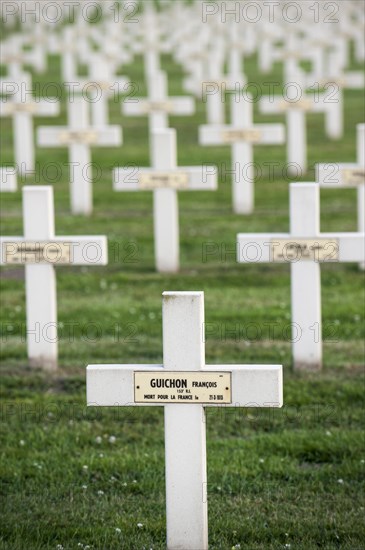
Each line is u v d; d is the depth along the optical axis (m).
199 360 10.09
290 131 29.94
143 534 11.33
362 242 15.41
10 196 27.95
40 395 15.14
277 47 47.53
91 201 27.27
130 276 20.91
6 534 11.38
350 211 25.61
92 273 21.19
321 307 18.67
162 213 21.08
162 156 20.91
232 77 37.50
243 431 13.98
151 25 49.59
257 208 26.34
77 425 14.10
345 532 11.30
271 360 16.33
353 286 19.95
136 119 36.97
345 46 45.19
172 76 44.19
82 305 19.09
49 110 30.31
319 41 43.12
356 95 40.69
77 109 25.64
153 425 14.11
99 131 25.61
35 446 13.51
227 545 11.11
